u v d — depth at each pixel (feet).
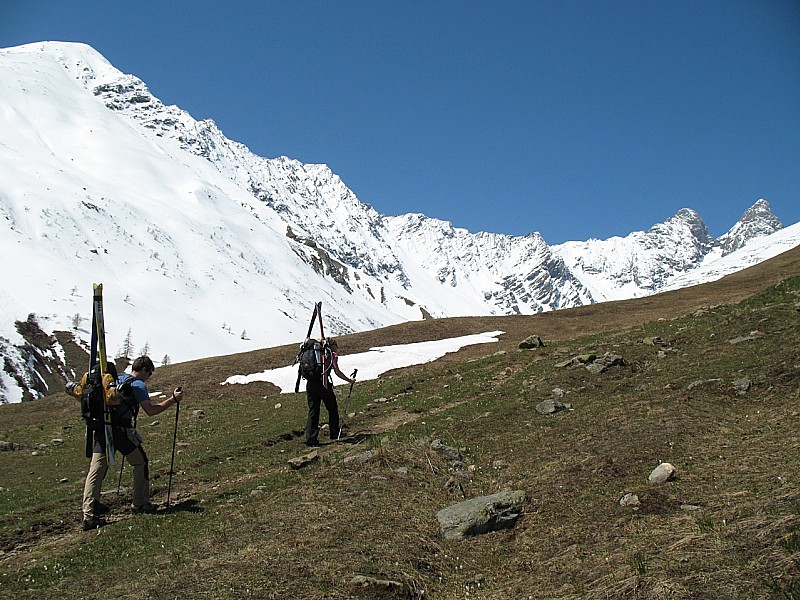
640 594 26.50
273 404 103.71
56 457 79.15
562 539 35.68
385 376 135.95
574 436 53.31
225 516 42.47
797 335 66.03
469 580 33.17
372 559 33.78
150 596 30.96
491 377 90.99
